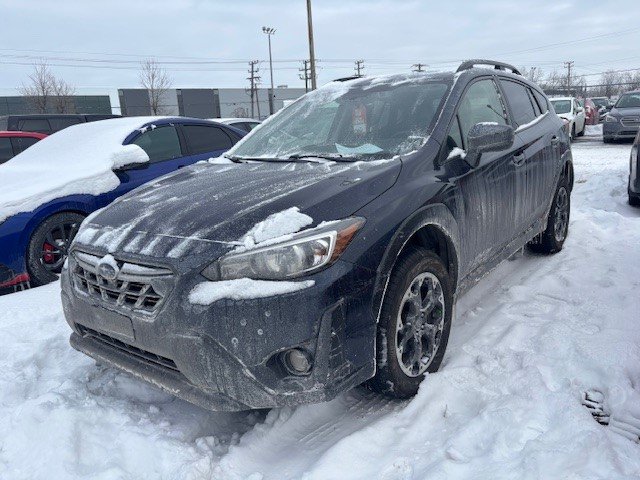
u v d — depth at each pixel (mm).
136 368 2389
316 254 2154
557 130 4555
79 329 2688
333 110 3537
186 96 56312
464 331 3252
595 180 8438
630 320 3178
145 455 2281
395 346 2465
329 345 2143
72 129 6000
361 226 2320
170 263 2158
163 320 2160
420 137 2980
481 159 3174
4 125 11891
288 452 2346
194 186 2791
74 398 2682
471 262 3133
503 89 3936
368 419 2504
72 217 4715
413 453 2215
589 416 2271
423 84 3428
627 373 2643
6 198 4477
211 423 2553
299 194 2416
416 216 2547
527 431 2223
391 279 2436
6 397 2799
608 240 5008
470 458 2127
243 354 2088
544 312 3418
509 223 3582
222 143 6234
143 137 5531
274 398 2129
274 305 2082
